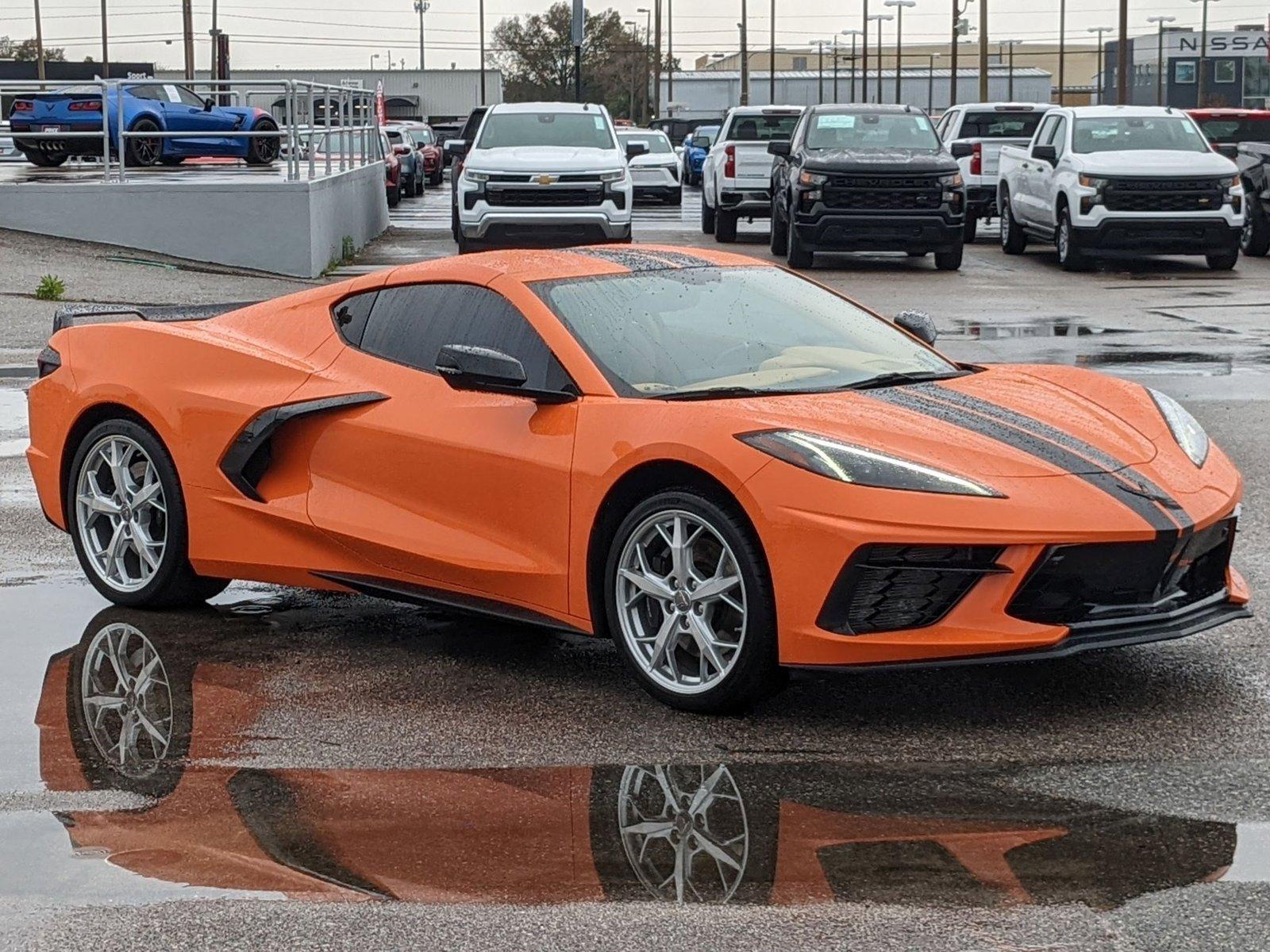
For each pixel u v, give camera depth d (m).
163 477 5.92
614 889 3.47
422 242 26.19
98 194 20.33
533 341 5.22
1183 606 4.78
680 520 4.72
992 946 3.16
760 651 4.57
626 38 111.06
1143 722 4.60
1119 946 3.15
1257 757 4.28
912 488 4.44
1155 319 15.60
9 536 7.20
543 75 111.44
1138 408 5.29
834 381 5.21
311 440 5.66
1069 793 4.03
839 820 3.87
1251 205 23.27
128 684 5.12
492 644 5.57
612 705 4.86
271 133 21.17
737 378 5.15
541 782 4.18
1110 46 114.00
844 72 121.81
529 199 21.50
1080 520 4.44
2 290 17.20
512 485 5.09
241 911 3.39
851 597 4.46
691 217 33.78
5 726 4.69
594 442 4.89
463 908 3.38
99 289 17.59
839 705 4.80
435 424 5.31
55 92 26.05
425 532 5.32
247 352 5.87
